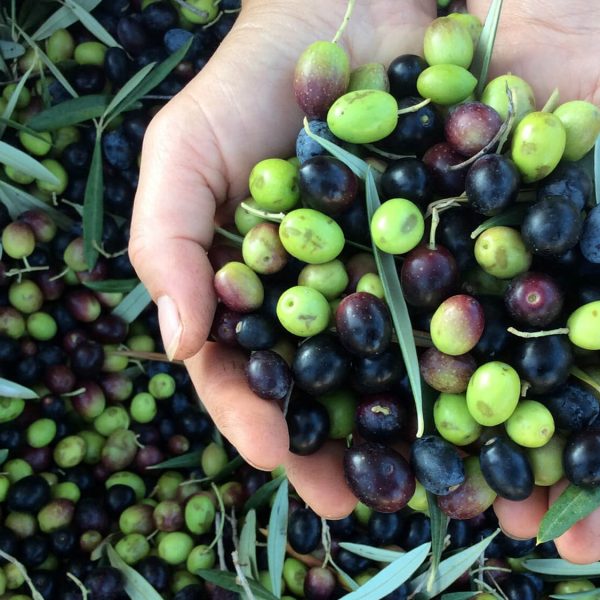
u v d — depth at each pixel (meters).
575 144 0.29
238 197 0.33
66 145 0.40
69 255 0.39
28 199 0.39
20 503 0.35
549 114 0.28
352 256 0.29
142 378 0.40
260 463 0.27
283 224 0.27
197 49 0.41
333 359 0.27
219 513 0.36
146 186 0.31
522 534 0.29
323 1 0.35
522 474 0.26
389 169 0.28
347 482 0.27
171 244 0.30
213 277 0.30
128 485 0.37
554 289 0.26
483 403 0.26
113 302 0.39
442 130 0.29
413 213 0.27
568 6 0.36
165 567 0.35
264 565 0.36
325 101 0.30
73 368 0.38
